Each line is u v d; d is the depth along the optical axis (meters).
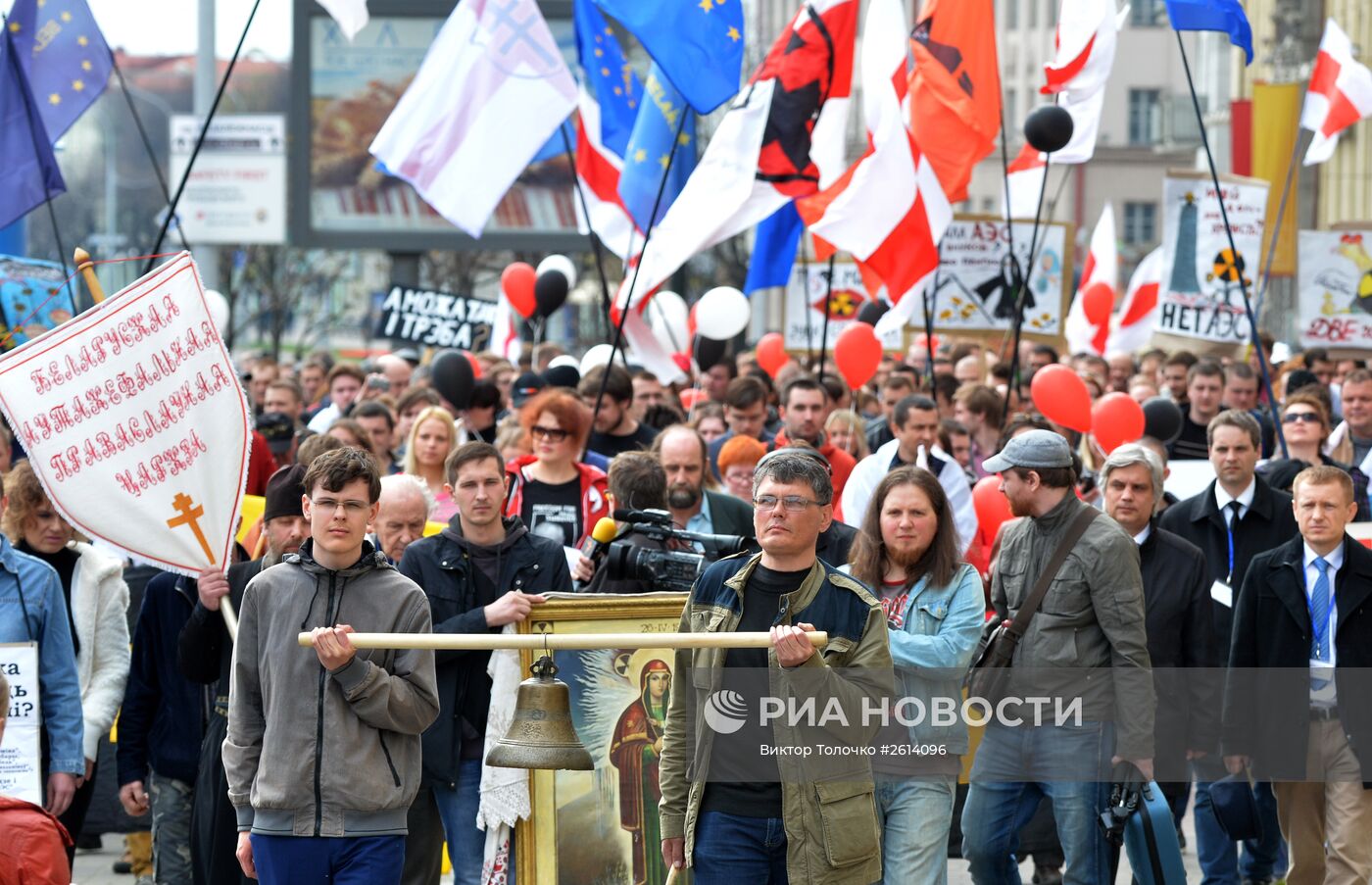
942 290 56.50
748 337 130.12
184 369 25.56
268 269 163.38
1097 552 26.56
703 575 21.94
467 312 67.94
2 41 39.84
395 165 40.28
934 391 51.72
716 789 21.55
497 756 21.77
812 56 41.19
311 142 91.38
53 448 25.06
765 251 49.25
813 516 21.17
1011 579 27.39
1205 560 29.84
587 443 37.09
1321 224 150.62
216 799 26.05
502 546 26.75
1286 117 86.00
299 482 26.02
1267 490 32.78
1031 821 32.34
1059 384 38.91
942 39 43.28
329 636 20.94
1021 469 26.95
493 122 40.28
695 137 44.84
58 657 26.83
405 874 26.39
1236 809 28.56
